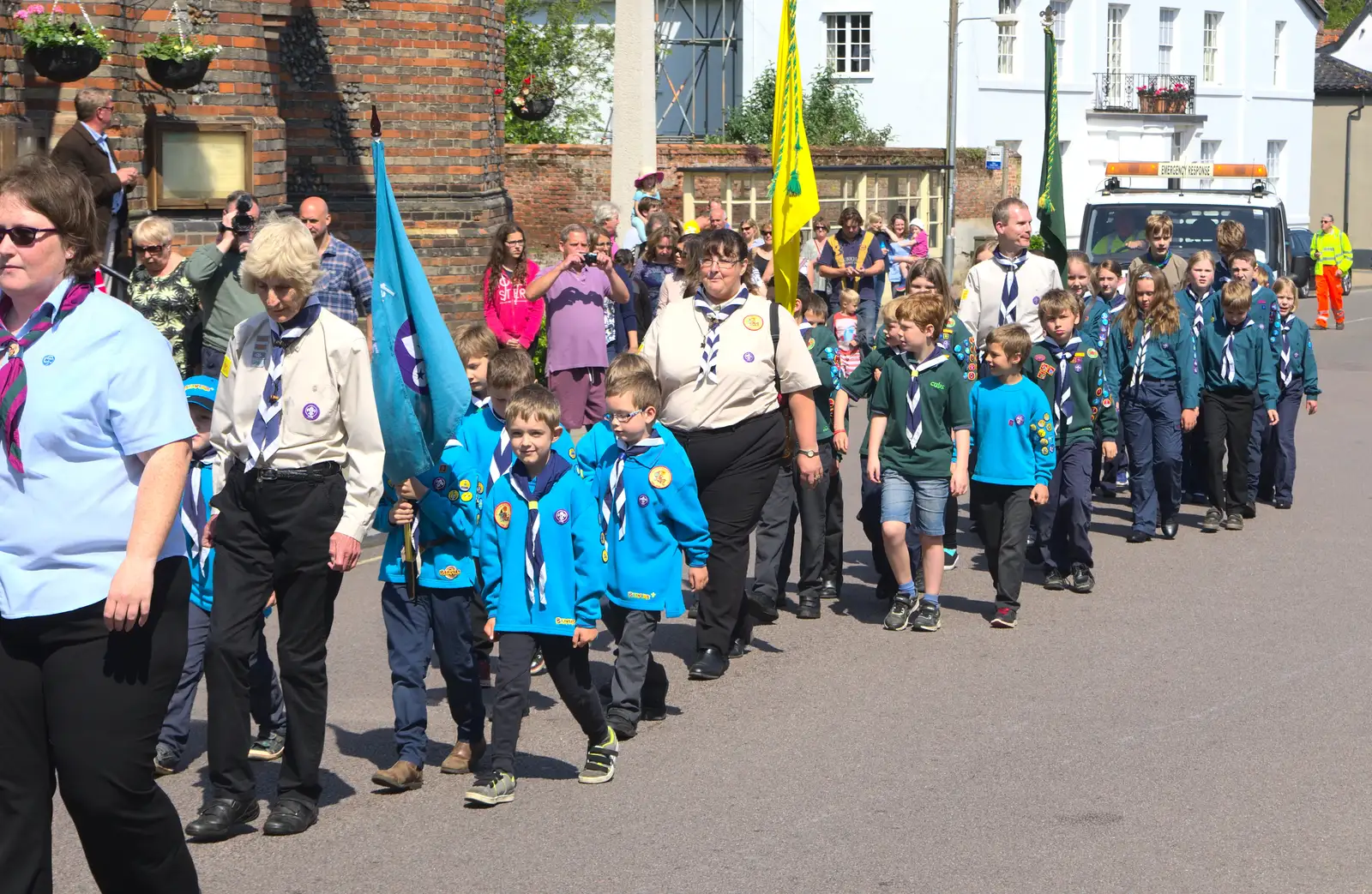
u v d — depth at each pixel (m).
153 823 4.19
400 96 15.71
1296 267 22.11
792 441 8.36
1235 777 6.19
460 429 6.23
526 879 5.23
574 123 38.03
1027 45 40.50
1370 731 6.77
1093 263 19.03
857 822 5.73
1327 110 53.34
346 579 9.73
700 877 5.23
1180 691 7.39
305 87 15.46
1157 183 28.31
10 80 10.71
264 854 5.48
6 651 4.09
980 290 10.27
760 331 7.68
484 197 16.23
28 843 4.12
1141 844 5.48
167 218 12.03
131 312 4.21
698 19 44.81
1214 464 11.40
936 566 8.62
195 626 6.43
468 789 6.18
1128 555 10.70
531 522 6.00
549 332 11.69
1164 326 10.99
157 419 4.12
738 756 6.53
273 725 6.59
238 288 8.84
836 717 7.05
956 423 8.53
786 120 9.05
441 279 15.93
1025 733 6.77
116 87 11.50
